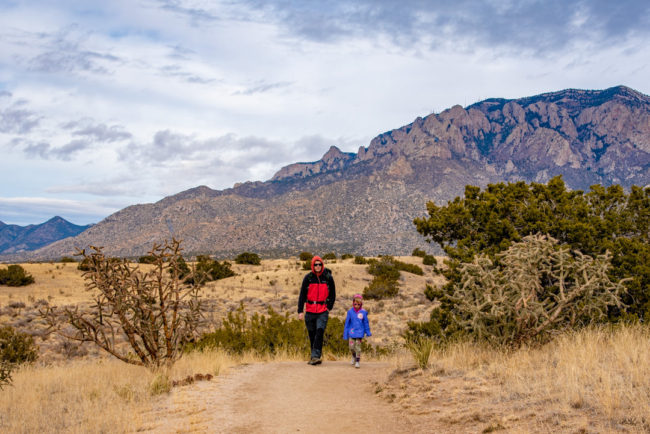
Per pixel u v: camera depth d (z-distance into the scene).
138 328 9.55
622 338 7.32
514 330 8.30
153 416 6.38
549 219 13.95
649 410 4.35
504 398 5.71
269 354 13.15
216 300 36.84
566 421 4.59
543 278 9.58
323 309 10.41
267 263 75.94
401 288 47.22
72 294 37.62
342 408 6.51
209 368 9.39
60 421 6.60
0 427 6.42
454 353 8.49
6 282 39.91
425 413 5.78
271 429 5.65
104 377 9.75
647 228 14.09
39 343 21.06
